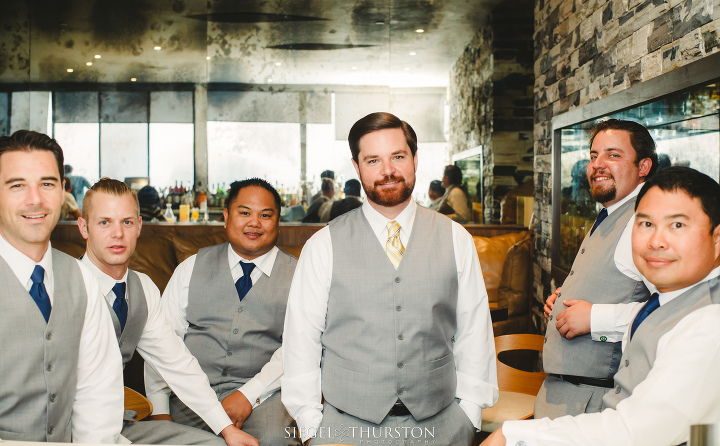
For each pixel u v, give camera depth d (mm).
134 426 1715
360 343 1587
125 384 2498
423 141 6059
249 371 2201
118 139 6062
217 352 2195
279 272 2291
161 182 6074
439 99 6027
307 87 6012
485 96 5852
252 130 6035
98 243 1764
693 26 1692
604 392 1656
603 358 1649
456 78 5996
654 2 1945
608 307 1611
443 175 6020
